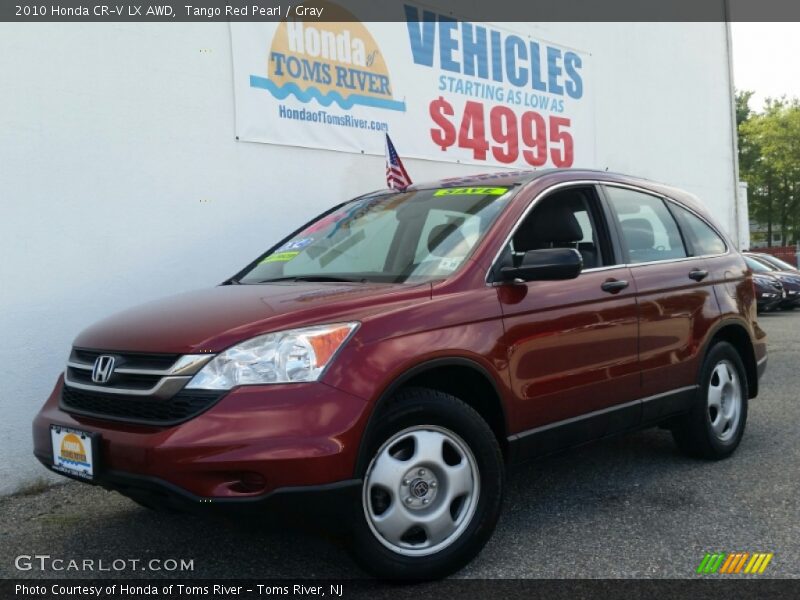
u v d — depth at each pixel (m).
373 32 7.40
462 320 3.38
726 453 5.01
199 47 5.95
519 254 3.81
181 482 2.79
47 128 5.06
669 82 12.12
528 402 3.61
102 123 5.35
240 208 6.22
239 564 3.54
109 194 5.38
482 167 8.70
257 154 6.35
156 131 5.66
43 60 5.05
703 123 12.92
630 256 4.43
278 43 6.52
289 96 6.61
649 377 4.32
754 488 4.41
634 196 4.76
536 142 9.51
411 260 3.82
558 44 9.87
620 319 4.13
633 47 11.32
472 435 3.32
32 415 4.93
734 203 13.69
